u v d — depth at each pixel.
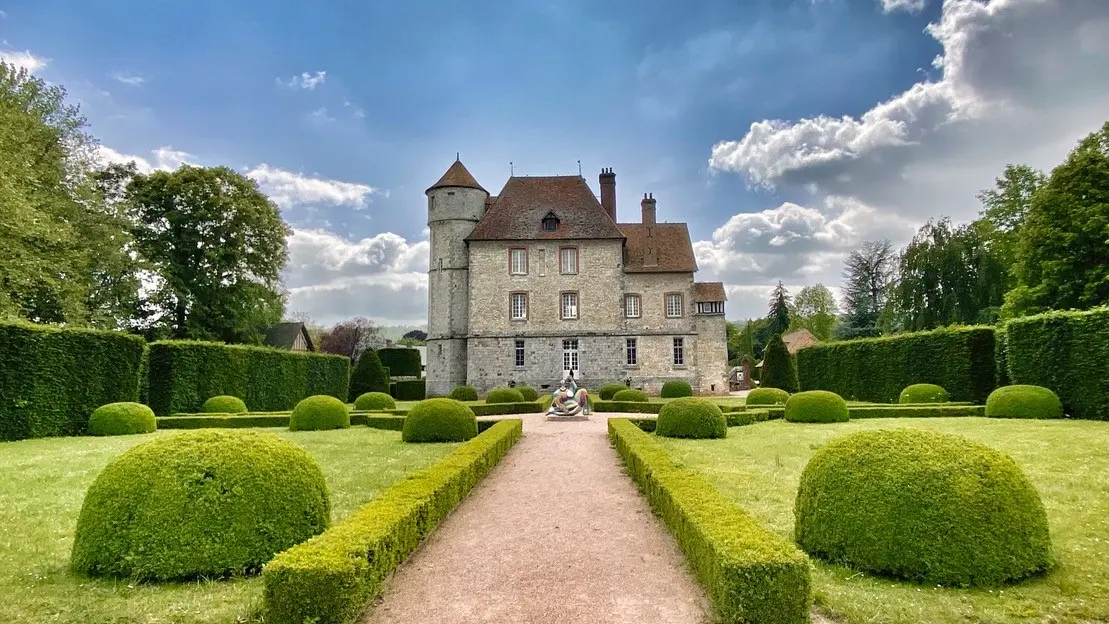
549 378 41.00
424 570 6.25
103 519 5.72
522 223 42.12
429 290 43.25
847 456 6.12
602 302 41.59
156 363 22.23
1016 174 40.06
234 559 5.70
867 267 60.91
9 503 8.48
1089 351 16.81
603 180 45.22
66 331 17.42
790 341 73.06
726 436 15.52
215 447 6.12
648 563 6.36
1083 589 5.20
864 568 5.70
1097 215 28.00
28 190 24.16
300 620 4.52
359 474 10.79
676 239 44.62
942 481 5.54
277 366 28.25
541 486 10.24
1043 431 13.82
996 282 39.53
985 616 4.77
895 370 24.91
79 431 17.66
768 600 4.45
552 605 5.35
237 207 38.38
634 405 25.70
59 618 4.87
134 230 36.25
